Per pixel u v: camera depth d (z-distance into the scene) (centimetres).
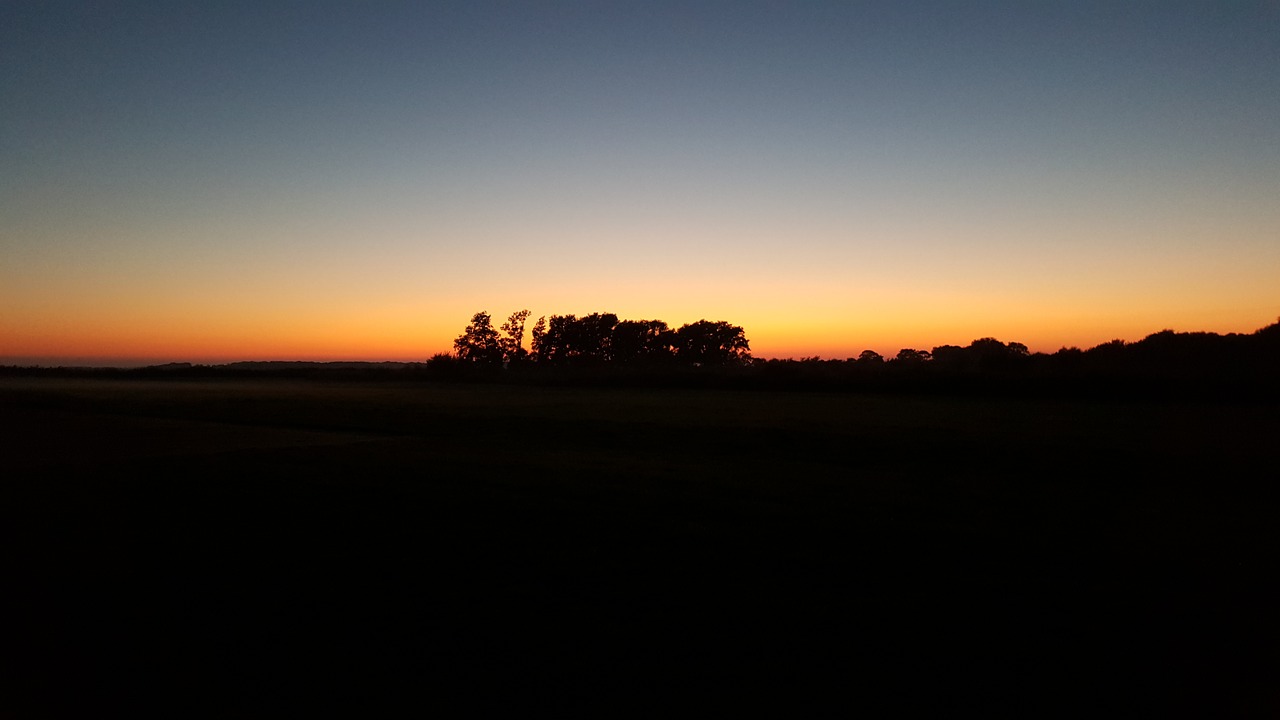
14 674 439
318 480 1178
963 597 598
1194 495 1098
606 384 6275
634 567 677
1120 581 649
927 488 1149
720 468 1367
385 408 3102
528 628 518
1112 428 2186
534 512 930
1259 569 692
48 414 2752
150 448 1650
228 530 818
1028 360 5519
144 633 505
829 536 810
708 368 7044
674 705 404
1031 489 1145
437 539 780
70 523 852
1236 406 3158
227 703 402
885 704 408
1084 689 430
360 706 400
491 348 9462
